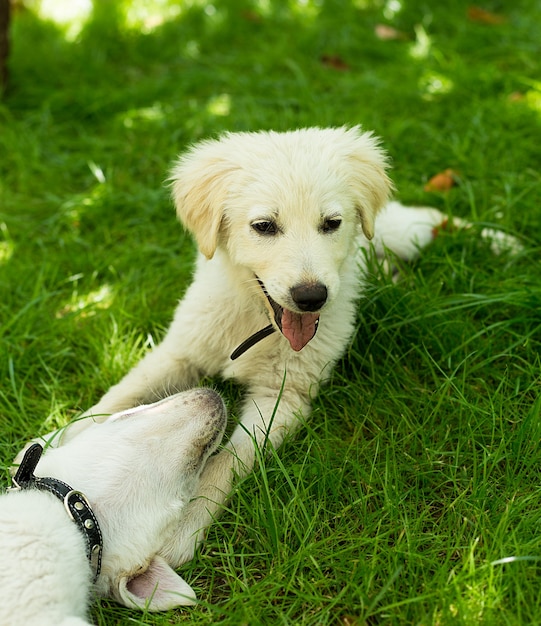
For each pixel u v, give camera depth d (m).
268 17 1.81
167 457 0.88
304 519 0.89
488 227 1.18
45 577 0.80
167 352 1.03
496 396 0.98
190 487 0.90
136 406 0.99
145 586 0.84
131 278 1.16
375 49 1.66
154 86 1.53
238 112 1.42
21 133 1.40
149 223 1.25
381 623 0.82
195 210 0.96
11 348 1.07
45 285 1.17
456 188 1.27
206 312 1.01
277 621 0.82
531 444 0.93
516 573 0.82
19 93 1.52
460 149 1.32
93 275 1.17
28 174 1.33
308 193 0.91
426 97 1.46
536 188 1.23
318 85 1.54
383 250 1.14
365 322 1.05
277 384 1.00
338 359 1.02
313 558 0.85
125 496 0.86
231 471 0.92
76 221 1.26
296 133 0.98
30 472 0.85
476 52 1.63
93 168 1.32
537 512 0.87
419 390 1.01
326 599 0.83
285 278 0.89
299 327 0.94
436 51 1.60
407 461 0.94
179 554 0.88
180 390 1.04
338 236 0.94
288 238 0.91
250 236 0.93
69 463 0.87
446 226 1.18
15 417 1.00
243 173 0.94
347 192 0.95
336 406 1.00
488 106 1.40
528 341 1.03
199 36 1.75
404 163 1.33
